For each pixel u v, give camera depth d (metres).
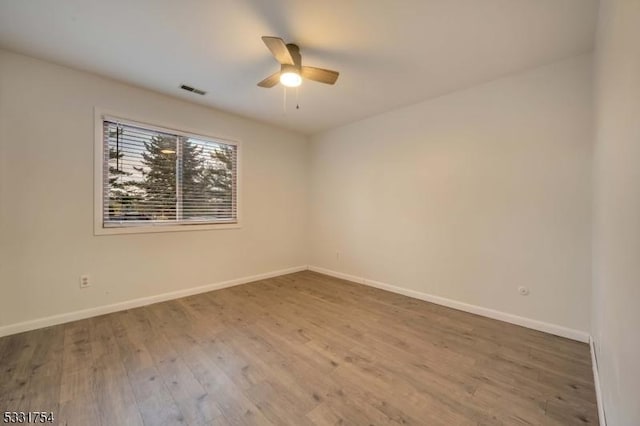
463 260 3.04
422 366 1.98
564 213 2.41
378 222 3.89
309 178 4.94
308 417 1.50
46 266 2.54
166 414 1.51
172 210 3.37
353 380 1.82
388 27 2.03
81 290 2.73
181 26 2.03
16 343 2.24
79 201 2.70
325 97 3.27
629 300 0.89
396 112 3.66
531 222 2.58
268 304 3.21
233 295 3.52
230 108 3.64
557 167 2.44
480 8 1.82
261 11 1.88
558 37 2.11
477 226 2.93
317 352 2.16
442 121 3.20
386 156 3.79
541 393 1.69
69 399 1.62
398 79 2.81
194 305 3.16
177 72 2.71
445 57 2.41
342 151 4.39
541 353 2.15
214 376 1.85
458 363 2.01
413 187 3.48
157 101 3.18
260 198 4.26
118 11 1.88
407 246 3.55
